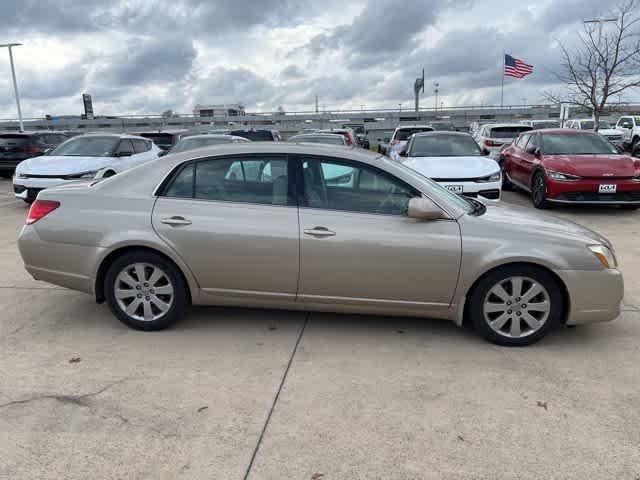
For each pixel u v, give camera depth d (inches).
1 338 156.8
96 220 157.4
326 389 127.6
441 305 152.0
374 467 99.1
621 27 711.1
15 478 95.7
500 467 99.3
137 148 459.8
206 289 157.5
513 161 454.3
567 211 377.1
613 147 390.0
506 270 148.0
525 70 1072.2
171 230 153.5
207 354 146.6
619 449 104.6
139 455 102.4
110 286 159.8
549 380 132.6
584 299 148.1
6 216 368.8
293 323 169.2
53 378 132.3
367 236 147.6
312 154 155.2
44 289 202.1
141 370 136.8
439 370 137.8
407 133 825.5
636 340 157.6
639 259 245.1
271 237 150.4
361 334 161.0
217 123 1892.2
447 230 147.9
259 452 103.3
